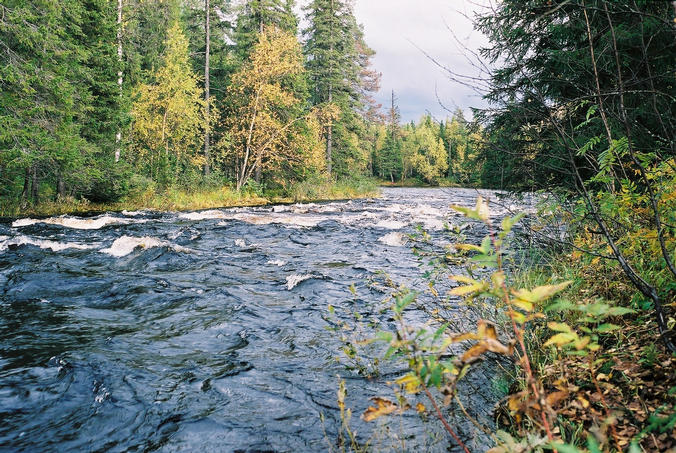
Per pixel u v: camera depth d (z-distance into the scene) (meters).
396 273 7.57
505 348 1.53
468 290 1.74
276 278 7.40
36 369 3.76
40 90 15.77
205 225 14.08
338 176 38.25
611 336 3.10
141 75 24.66
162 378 3.67
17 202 17.08
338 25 37.66
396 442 2.73
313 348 4.38
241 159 30.61
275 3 30.28
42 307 5.52
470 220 14.99
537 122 3.35
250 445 2.75
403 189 56.53
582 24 2.76
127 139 24.00
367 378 3.71
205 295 6.16
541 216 5.26
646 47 2.45
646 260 3.34
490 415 2.98
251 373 3.80
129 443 2.77
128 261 8.29
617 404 2.35
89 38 19.03
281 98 27.06
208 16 27.91
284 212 19.48
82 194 19.64
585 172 5.84
